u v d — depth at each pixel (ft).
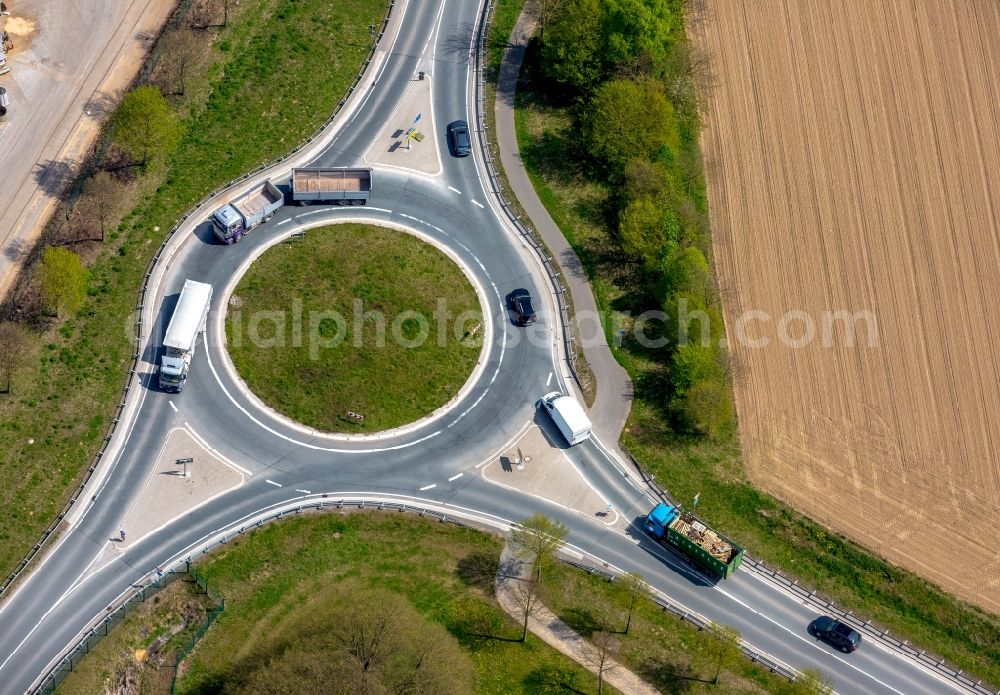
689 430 444.96
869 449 450.30
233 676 377.91
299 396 431.43
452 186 479.82
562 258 472.03
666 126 484.33
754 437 448.65
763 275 481.87
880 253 488.44
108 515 406.41
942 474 447.42
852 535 431.84
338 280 449.06
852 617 416.46
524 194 482.28
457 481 425.28
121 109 449.89
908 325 474.49
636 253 463.83
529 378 447.01
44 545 399.65
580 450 436.76
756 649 406.41
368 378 436.35
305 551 402.31
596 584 409.90
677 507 429.38
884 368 465.47
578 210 481.87
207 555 399.44
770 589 418.51
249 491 414.82
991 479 447.42
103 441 417.08
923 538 433.89
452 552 409.49
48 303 428.97
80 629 387.75
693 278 453.99
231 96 481.46
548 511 424.05
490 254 468.34
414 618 382.83
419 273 456.45
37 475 407.85
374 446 428.15
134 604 389.39
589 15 483.92
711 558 409.08
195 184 462.60
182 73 479.41
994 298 481.46
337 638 371.76
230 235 447.83
